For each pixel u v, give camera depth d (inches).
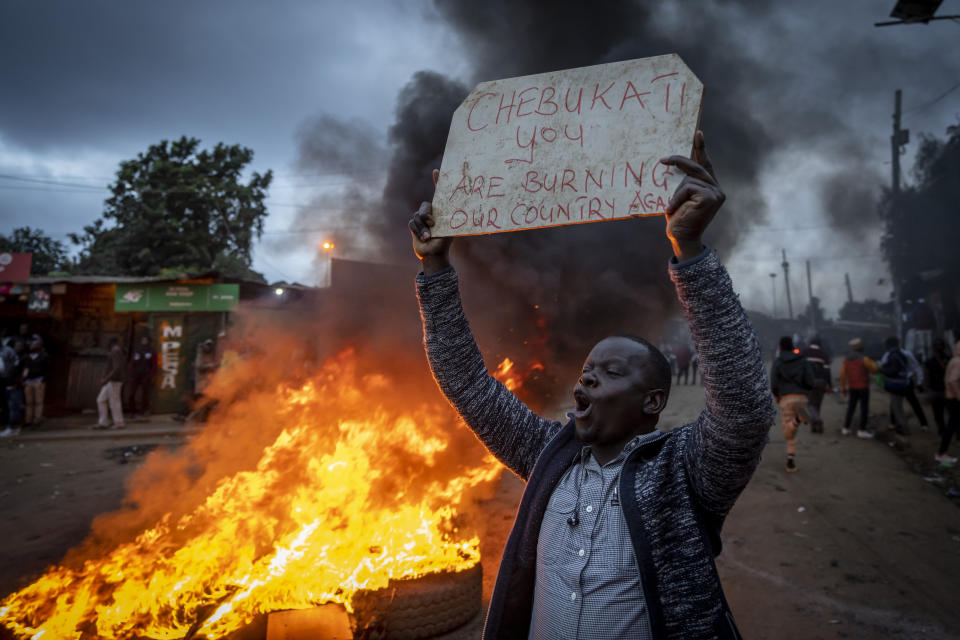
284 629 104.1
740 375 41.3
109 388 407.8
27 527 201.3
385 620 120.3
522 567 51.4
